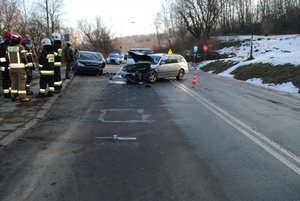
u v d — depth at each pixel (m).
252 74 25.78
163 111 11.31
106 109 11.55
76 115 10.49
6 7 20.30
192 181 5.45
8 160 6.34
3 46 12.14
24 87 11.91
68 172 5.77
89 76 23.48
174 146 7.32
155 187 5.21
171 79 23.02
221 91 17.45
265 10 81.94
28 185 5.24
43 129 8.70
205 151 7.00
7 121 9.20
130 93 15.61
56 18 47.53
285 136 8.33
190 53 60.50
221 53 53.44
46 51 12.97
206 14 73.06
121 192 5.03
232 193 5.04
